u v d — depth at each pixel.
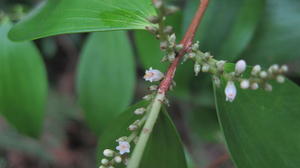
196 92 0.39
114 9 0.26
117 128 0.27
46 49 0.58
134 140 0.24
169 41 0.25
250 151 0.25
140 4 0.26
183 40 0.26
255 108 0.26
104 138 0.27
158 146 0.26
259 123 0.25
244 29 0.36
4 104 0.35
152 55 0.36
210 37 0.36
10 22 0.38
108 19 0.26
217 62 0.25
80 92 0.37
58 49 0.61
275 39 0.38
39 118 0.36
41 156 0.58
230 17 0.36
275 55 0.38
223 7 0.37
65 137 0.59
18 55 0.35
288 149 0.25
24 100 0.35
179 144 0.26
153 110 0.24
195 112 0.43
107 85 0.37
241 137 0.25
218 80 0.25
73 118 0.59
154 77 0.25
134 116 0.26
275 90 0.26
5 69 0.35
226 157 0.38
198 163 0.55
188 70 0.38
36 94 0.36
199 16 0.26
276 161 0.25
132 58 0.37
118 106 0.37
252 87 0.24
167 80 0.25
